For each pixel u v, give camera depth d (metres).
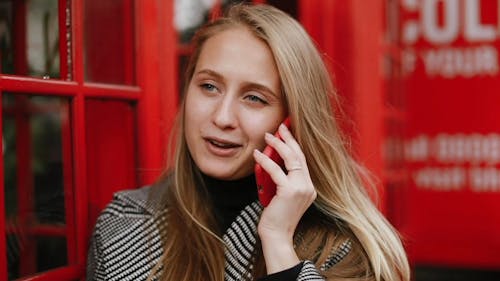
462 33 4.25
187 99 1.51
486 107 4.23
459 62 4.28
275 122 1.49
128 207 1.64
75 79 1.66
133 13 1.98
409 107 4.34
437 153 4.32
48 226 1.76
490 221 4.24
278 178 1.43
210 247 1.51
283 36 1.46
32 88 1.49
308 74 1.49
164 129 2.11
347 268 1.52
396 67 3.70
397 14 3.75
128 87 1.94
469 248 4.27
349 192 1.61
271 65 1.46
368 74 2.95
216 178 1.58
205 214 1.58
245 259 1.53
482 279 4.29
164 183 1.67
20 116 2.01
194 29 2.57
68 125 1.69
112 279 1.55
